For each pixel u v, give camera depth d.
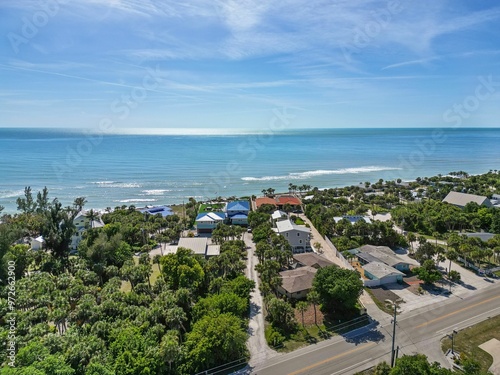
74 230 78.00
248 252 83.81
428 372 34.31
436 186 163.38
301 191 163.25
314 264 69.31
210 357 41.12
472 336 47.19
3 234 62.84
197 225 102.56
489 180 171.25
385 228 86.81
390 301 54.00
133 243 90.75
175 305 47.53
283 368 41.41
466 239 80.31
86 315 45.84
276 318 50.22
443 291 61.19
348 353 44.09
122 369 36.62
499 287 62.50
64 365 34.19
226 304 49.47
